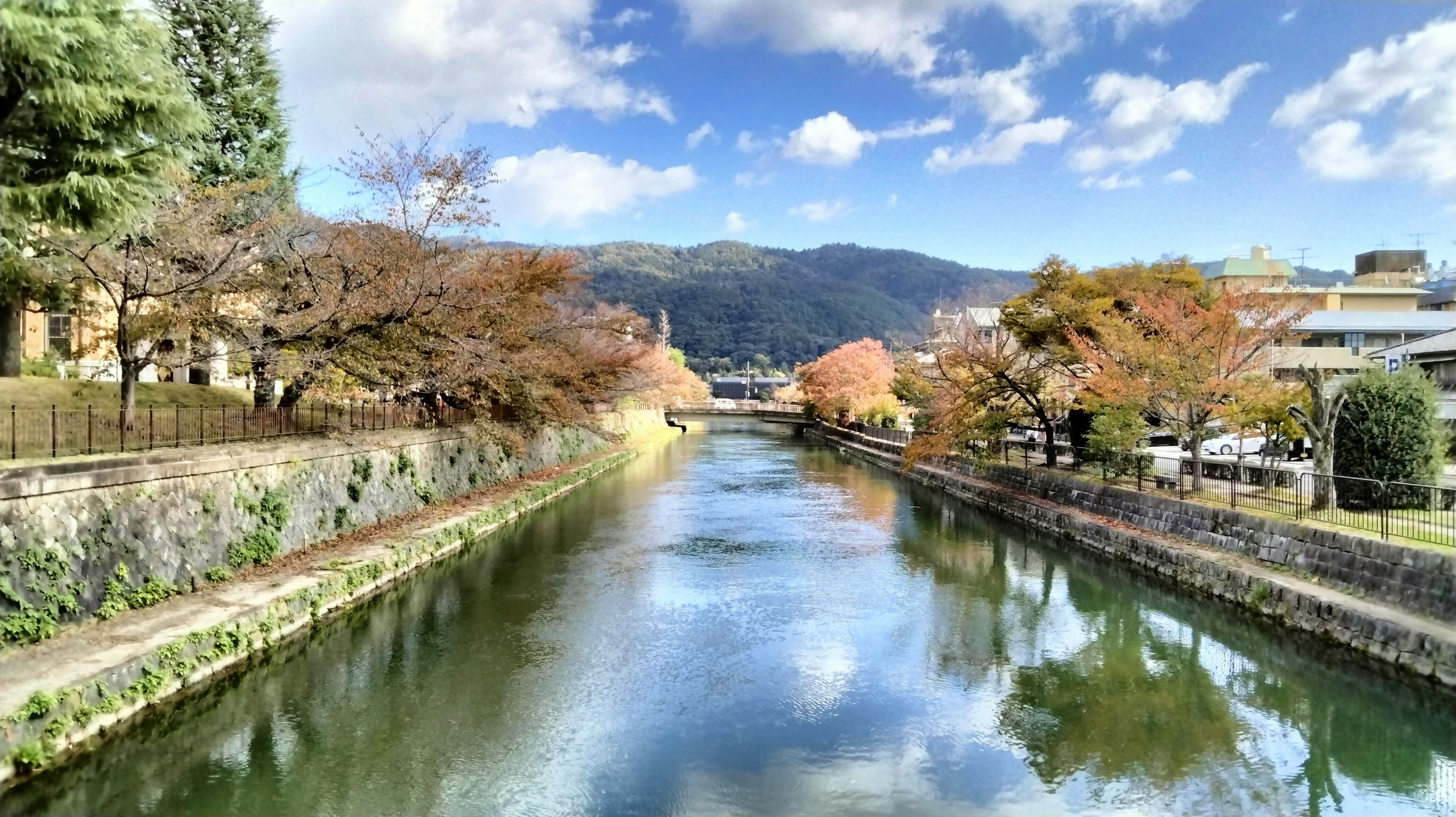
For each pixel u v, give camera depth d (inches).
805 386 2297.0
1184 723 349.7
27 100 306.2
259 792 283.7
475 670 404.2
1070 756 318.7
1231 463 578.6
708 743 326.3
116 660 310.5
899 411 1946.4
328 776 296.5
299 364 614.2
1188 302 687.7
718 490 1149.7
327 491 589.9
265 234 610.2
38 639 324.5
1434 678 339.3
